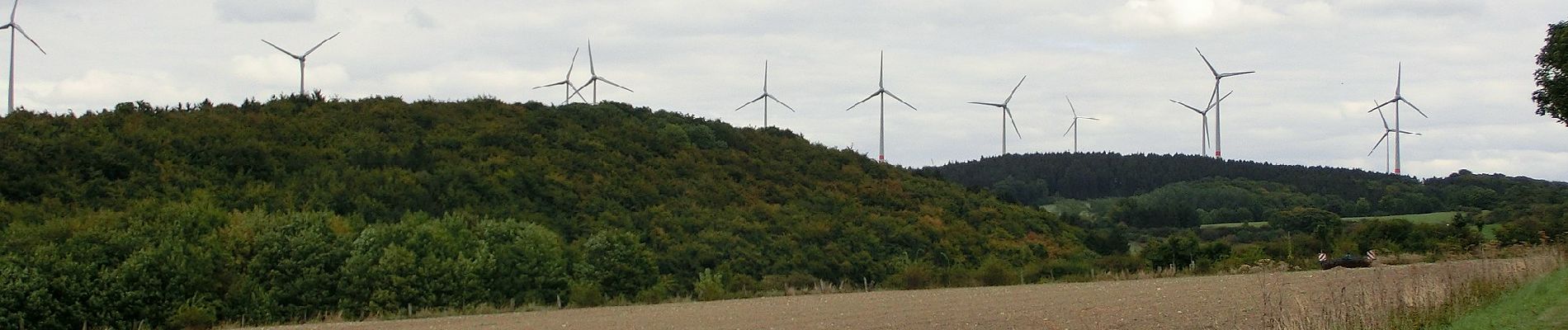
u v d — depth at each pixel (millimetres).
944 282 56000
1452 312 21438
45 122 62688
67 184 52969
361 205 57062
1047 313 31078
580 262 51594
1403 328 20188
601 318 36500
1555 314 20328
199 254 40906
